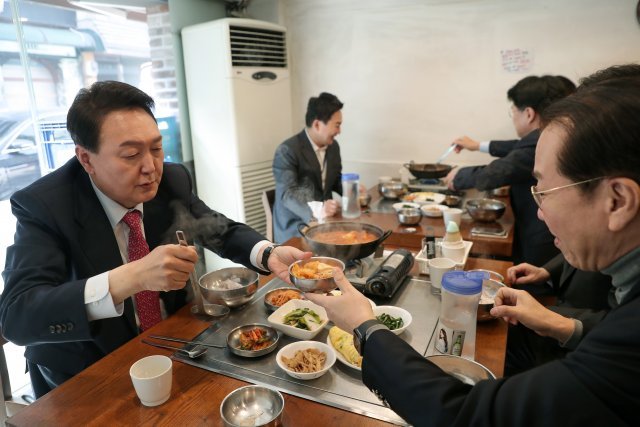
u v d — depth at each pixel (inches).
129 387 39.4
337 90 152.6
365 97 148.8
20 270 44.9
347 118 153.4
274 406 35.1
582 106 25.4
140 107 48.7
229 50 128.2
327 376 39.9
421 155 145.6
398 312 49.3
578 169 25.4
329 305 36.6
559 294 66.2
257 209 145.9
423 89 139.6
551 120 27.4
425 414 27.7
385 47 141.4
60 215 49.1
